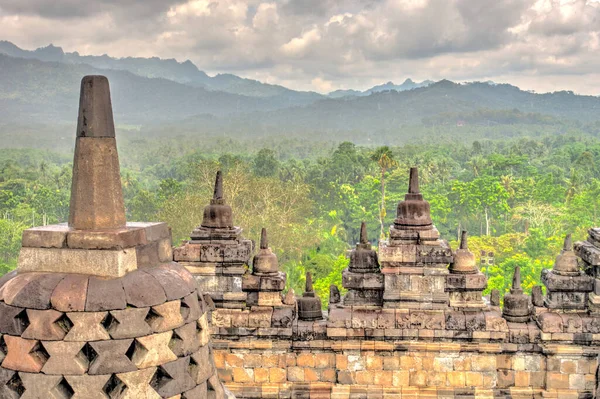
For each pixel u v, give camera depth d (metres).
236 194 54.47
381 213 73.12
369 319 12.11
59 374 4.53
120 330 4.62
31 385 4.56
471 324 12.01
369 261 12.54
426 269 12.24
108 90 5.07
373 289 12.38
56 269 4.79
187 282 5.09
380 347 12.12
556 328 11.88
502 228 79.81
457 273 12.35
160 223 5.30
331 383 12.28
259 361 12.29
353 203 86.50
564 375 12.04
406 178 93.38
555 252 57.09
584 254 12.30
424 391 12.11
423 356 12.16
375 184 86.75
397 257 12.23
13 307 4.66
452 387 12.14
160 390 4.76
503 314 12.39
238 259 12.13
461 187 81.31
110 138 5.04
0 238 63.22
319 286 39.69
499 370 12.14
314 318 12.45
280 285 12.34
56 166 153.12
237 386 12.30
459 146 180.50
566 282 12.16
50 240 4.80
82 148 4.95
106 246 4.74
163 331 4.78
